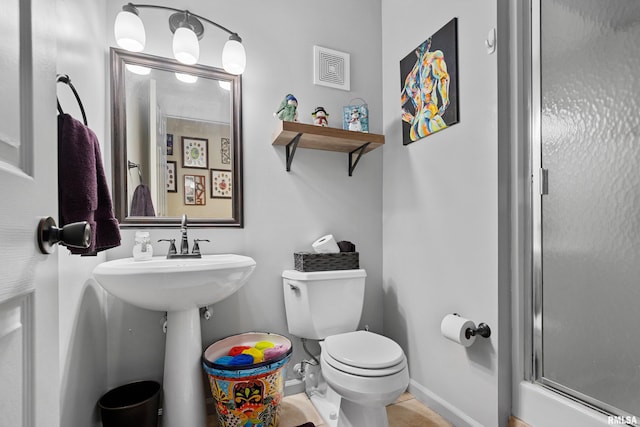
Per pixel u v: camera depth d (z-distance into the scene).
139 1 1.51
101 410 1.20
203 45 1.62
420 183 1.71
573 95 1.10
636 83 0.93
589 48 1.05
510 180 1.28
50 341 0.53
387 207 1.99
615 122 0.98
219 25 1.62
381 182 2.05
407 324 1.79
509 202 1.28
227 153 1.65
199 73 1.61
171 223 1.52
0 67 0.41
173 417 1.25
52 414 0.53
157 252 1.50
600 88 1.02
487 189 1.31
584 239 1.07
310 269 1.61
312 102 1.86
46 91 0.53
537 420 1.16
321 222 1.86
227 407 1.29
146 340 1.46
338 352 1.26
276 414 1.38
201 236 1.58
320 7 1.91
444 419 1.48
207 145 1.61
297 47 1.83
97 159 0.97
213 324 1.58
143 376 1.44
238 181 1.65
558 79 1.15
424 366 1.65
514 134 1.27
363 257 1.97
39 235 0.49
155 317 1.47
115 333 1.40
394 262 1.91
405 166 1.83
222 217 1.62
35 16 0.50
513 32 1.27
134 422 1.20
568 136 1.11
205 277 1.12
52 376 0.53
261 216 1.71
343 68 1.95
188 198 1.57
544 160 1.20
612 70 0.99
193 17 1.58
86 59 1.19
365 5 2.04
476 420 1.34
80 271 1.10
